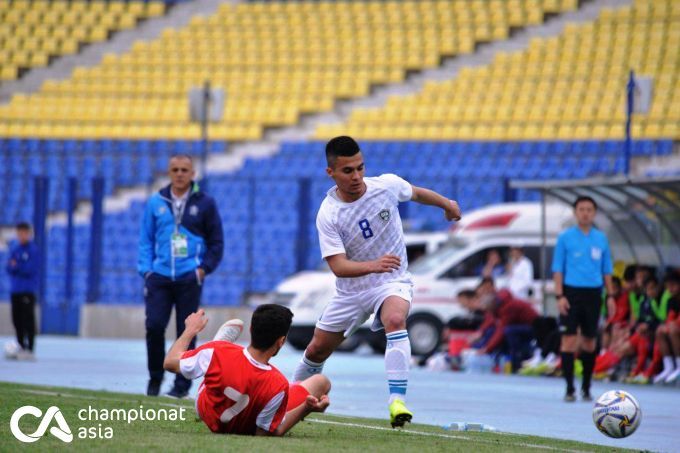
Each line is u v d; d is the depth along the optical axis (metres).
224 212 118.94
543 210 69.62
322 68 143.25
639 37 135.62
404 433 31.03
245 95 140.38
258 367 27.38
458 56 141.25
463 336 74.25
